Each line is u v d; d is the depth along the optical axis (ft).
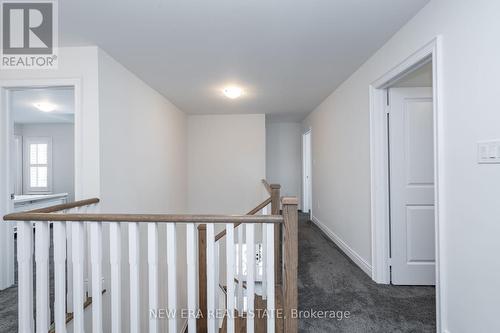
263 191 15.98
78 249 4.65
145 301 9.04
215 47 7.29
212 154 16.52
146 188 10.24
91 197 7.00
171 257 4.54
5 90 7.34
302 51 7.59
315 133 15.37
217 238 7.02
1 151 7.30
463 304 4.59
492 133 4.03
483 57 4.16
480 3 4.20
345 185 10.46
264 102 13.62
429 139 7.64
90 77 7.11
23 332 4.72
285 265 4.48
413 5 5.47
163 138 12.15
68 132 19.30
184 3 5.36
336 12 5.70
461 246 4.62
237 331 5.93
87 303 6.35
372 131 7.94
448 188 4.90
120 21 5.98
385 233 7.79
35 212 4.84
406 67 6.14
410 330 5.75
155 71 8.98
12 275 7.65
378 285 7.74
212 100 12.98
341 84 10.68
